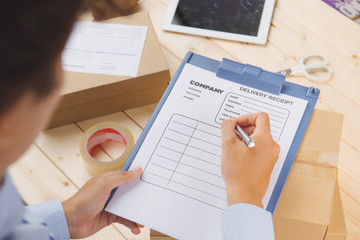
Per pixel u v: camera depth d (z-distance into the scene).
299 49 0.88
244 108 0.61
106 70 0.77
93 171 0.73
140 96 0.82
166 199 0.54
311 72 0.85
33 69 0.21
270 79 0.62
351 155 0.80
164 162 0.57
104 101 0.80
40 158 0.78
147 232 0.75
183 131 0.59
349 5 1.32
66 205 0.58
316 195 0.55
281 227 0.56
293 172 0.57
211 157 0.57
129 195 0.54
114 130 0.75
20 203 0.35
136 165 0.57
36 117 0.25
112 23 0.82
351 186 0.79
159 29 0.92
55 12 0.20
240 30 0.90
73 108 0.78
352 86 0.83
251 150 0.53
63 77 0.26
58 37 0.21
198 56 0.66
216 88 0.63
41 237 0.36
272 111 0.61
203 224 0.52
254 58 0.87
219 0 0.93
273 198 0.53
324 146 0.59
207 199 0.53
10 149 0.25
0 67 0.20
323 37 0.89
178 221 0.52
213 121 0.60
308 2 0.93
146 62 0.78
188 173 0.56
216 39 0.90
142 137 0.59
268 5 0.92
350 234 0.77
